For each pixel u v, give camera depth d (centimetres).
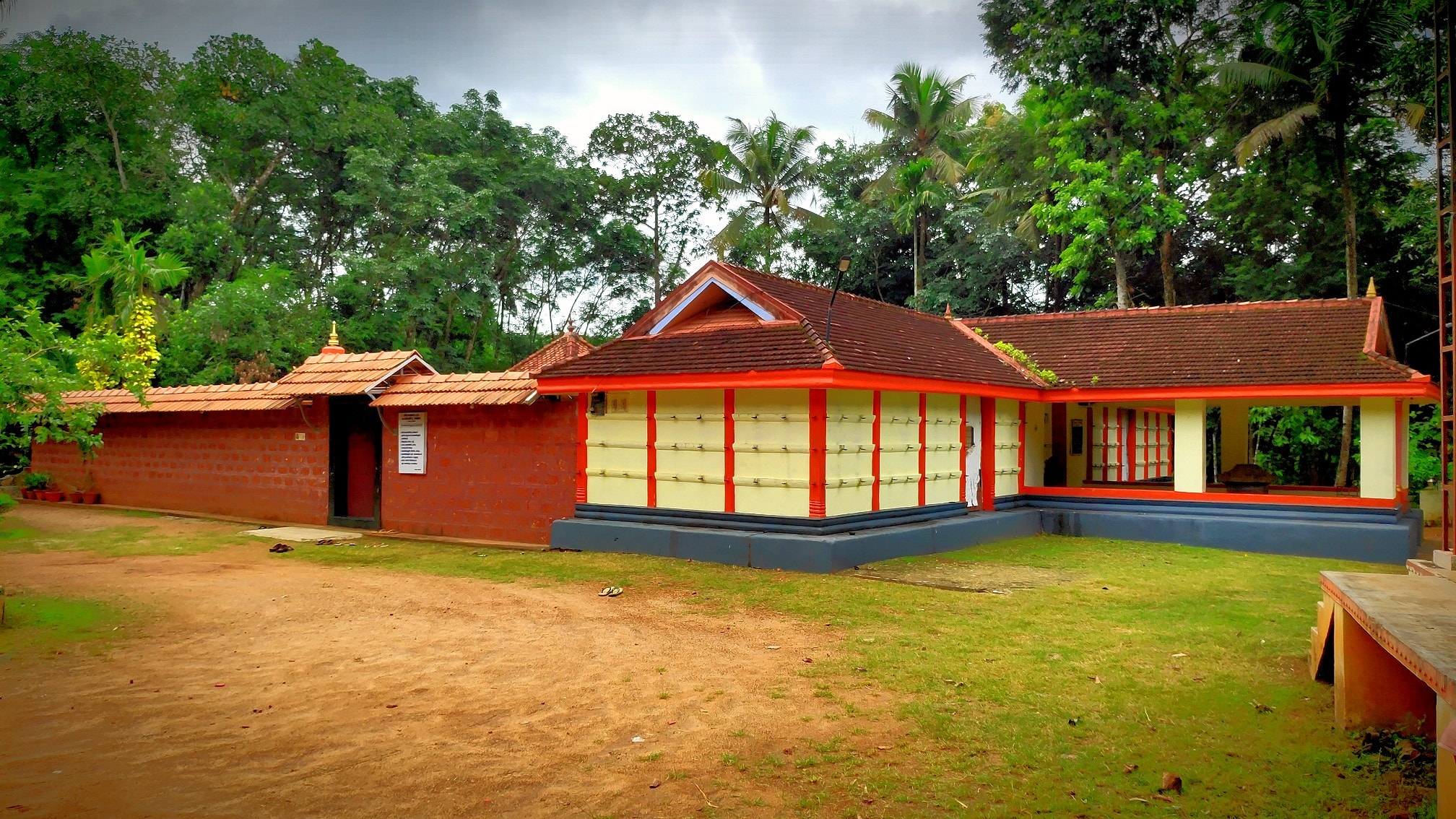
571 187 4009
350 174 3372
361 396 1614
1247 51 2252
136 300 2502
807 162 3650
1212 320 1686
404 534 1560
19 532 1572
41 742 524
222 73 3544
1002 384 1507
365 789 458
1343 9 1959
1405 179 2369
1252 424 2725
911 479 1378
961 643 768
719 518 1254
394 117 3678
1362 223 2380
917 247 3269
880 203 3419
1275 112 2250
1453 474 638
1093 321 1811
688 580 1074
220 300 2684
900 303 3728
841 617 874
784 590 1008
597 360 1372
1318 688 630
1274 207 2500
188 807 435
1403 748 494
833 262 3606
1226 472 1700
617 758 505
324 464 1705
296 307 3073
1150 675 666
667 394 1316
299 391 1628
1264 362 1486
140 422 2028
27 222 3100
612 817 429
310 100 3562
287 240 3766
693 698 613
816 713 582
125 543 1441
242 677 662
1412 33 2086
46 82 3077
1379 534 1323
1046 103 2611
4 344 1309
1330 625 611
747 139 3672
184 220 3164
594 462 1388
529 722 564
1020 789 461
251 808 434
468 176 3800
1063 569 1181
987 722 562
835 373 1112
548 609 916
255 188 3612
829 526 1177
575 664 702
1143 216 2450
